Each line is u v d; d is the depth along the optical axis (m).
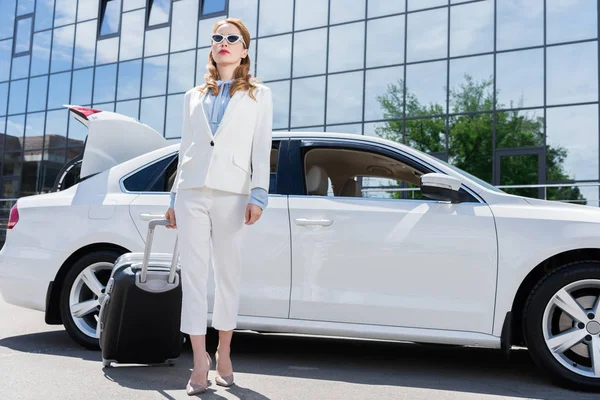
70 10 20.39
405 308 3.57
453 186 3.53
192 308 2.96
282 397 2.98
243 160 3.01
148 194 4.13
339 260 3.68
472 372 3.77
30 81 21.03
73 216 4.20
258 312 3.77
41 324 5.21
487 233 3.53
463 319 3.51
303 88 16.08
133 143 4.71
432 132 14.66
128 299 3.34
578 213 3.50
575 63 13.33
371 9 15.39
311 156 4.02
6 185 21.28
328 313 3.67
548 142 13.51
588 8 13.25
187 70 17.89
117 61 19.20
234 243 3.02
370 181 4.35
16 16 21.61
